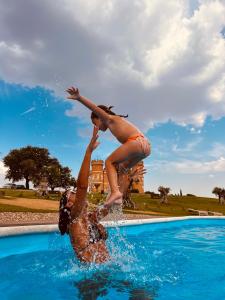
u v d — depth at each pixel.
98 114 4.93
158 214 23.66
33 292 3.84
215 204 61.91
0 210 14.41
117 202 4.70
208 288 4.10
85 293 3.82
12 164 80.50
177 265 5.50
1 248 6.29
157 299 3.66
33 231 7.43
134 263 5.25
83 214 4.95
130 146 4.65
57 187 50.00
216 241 9.66
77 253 4.86
